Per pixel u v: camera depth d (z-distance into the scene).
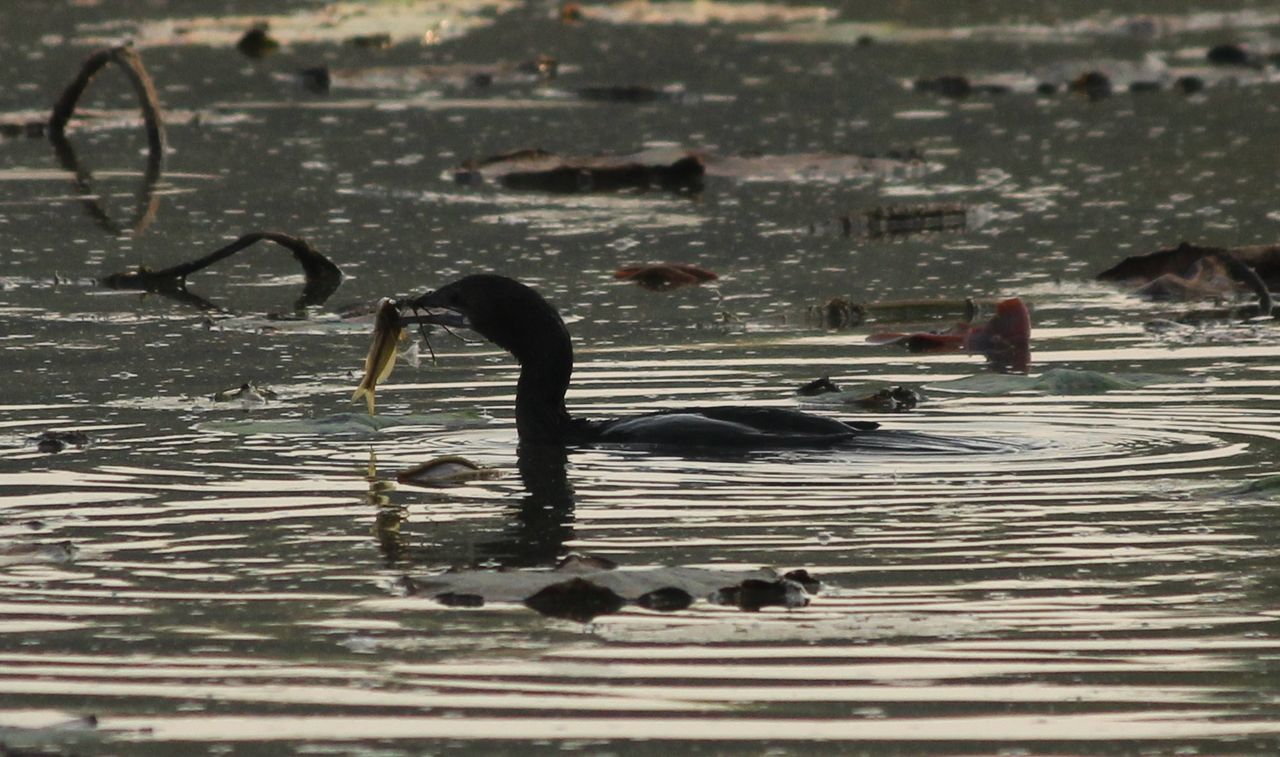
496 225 20.81
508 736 7.57
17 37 33.81
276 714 7.80
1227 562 9.58
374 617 8.90
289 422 12.71
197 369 14.58
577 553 9.86
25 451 12.02
